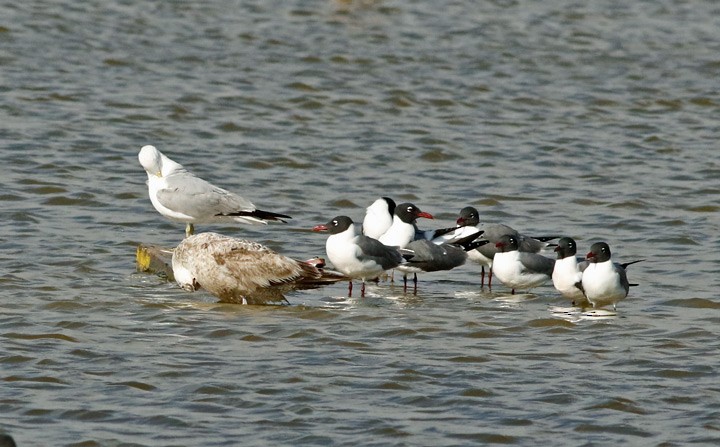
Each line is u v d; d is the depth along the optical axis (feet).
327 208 72.33
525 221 70.03
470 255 56.85
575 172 82.99
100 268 57.93
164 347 44.98
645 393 40.93
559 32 126.72
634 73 112.68
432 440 36.70
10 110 93.30
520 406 39.58
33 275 55.93
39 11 123.24
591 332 48.39
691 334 48.19
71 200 71.46
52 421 37.68
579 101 103.76
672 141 92.17
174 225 67.56
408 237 57.26
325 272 51.60
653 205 74.08
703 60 117.70
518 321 49.90
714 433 37.52
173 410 38.68
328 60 113.19
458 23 129.29
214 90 102.42
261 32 122.21
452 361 44.06
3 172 77.41
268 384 41.14
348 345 45.80
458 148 88.79
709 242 65.67
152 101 98.22
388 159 85.51
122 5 128.88
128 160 82.79
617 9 137.80
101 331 46.88
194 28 122.42
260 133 91.56
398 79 108.27
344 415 38.50
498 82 108.68
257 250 51.16
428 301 53.52
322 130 93.04
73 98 97.66
